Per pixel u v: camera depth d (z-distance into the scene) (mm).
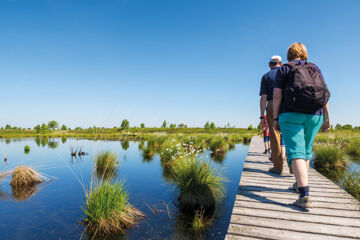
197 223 3236
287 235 1670
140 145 15836
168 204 4145
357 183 4027
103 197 3449
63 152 13281
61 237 2971
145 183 5656
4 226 3318
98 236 3002
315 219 1912
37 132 53375
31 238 2959
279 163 3539
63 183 5848
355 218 1937
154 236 2949
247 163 4656
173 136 14984
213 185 4449
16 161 9883
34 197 4707
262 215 2006
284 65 2037
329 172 6094
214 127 56219
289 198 2422
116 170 7316
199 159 5051
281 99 2051
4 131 60125
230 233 1719
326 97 1847
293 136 1984
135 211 3730
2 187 5488
